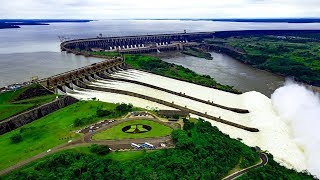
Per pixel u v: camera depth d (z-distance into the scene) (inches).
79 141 5418.3
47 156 4881.9
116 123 6210.6
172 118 6565.0
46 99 7642.7
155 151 5103.3
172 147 5265.8
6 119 6491.1
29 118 6786.4
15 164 4680.1
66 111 7165.4
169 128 6013.8
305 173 5915.4
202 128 6245.1
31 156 4906.5
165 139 5556.1
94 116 6535.4
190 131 5900.6
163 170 4719.5
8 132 6220.5
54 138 5556.1
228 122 7800.2
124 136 5620.1
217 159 5374.0
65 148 5142.7
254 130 7554.1
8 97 7578.7
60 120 6515.8
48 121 6579.7
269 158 6072.8
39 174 4315.9
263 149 6702.8
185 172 4813.0
